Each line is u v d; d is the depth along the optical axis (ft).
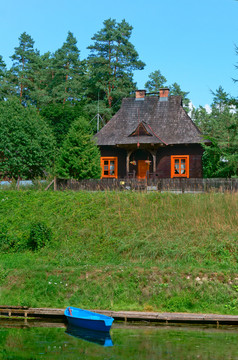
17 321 48.88
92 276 55.77
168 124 131.44
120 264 60.23
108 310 50.08
